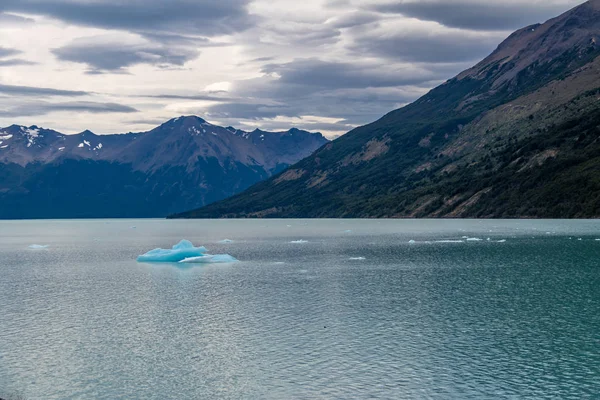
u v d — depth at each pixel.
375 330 45.72
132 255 124.94
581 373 35.16
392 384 33.72
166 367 37.56
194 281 75.81
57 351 41.47
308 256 110.81
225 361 38.53
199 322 49.72
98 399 32.47
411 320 49.00
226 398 32.25
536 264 87.88
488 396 31.80
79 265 101.88
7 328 48.41
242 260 104.62
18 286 73.75
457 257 101.38
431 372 35.59
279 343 42.47
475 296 60.22
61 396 32.94
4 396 32.97
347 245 138.50
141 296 64.06
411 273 80.19
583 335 43.47
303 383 34.16
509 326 46.44
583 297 58.72
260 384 34.19
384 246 132.00
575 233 154.38
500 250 112.56
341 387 33.41
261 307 55.94
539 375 34.88
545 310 52.41
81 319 51.69
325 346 41.47
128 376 36.00
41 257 121.50
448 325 47.00
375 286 68.25
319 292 64.44
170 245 163.25
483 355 38.84
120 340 44.16
